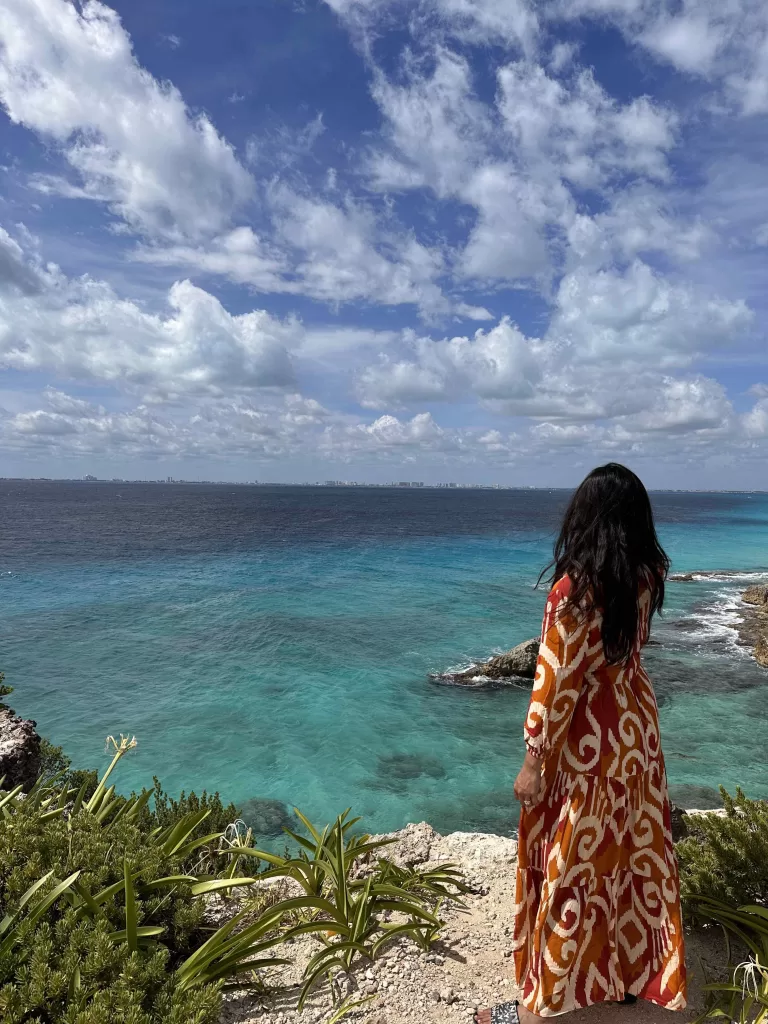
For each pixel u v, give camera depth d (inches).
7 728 202.1
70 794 176.4
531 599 1075.3
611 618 90.4
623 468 97.4
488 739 508.7
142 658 710.5
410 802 413.1
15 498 5930.1
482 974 111.1
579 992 89.7
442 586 1205.1
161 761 463.8
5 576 1283.2
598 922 91.0
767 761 459.8
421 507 5310.0
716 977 110.0
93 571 1370.6
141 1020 84.9
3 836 116.6
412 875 139.9
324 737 507.2
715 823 132.8
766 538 2571.4
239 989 104.7
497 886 142.8
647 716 95.1
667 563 97.6
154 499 6323.8
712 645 779.4
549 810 94.3
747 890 121.7
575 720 93.3
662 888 92.5
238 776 442.9
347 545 2017.7
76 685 617.9
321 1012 101.0
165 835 149.2
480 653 745.0
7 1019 84.4
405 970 110.7
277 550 1843.0
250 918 126.9
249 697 592.1
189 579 1272.1
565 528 97.0
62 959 94.7
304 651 745.6
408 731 521.7
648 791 93.3
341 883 123.6
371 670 676.7
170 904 114.9
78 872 106.3
